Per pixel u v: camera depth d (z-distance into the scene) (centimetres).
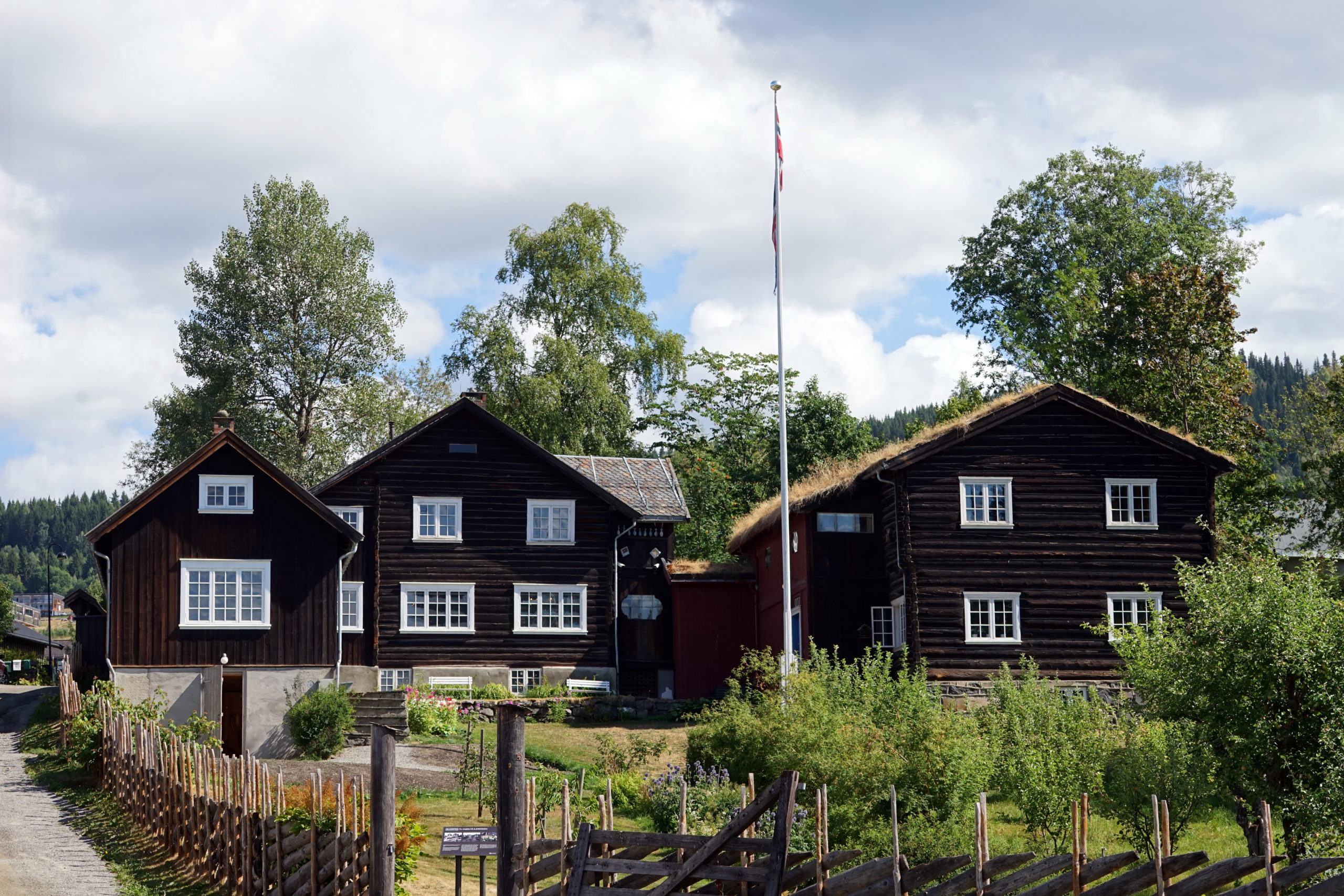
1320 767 1745
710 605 4325
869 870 1203
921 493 3534
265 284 5338
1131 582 3528
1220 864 1070
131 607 3303
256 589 3378
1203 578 2006
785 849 1239
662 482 4662
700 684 4269
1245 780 1823
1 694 4388
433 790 2578
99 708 2842
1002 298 5881
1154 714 1997
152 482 5388
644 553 4419
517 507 4197
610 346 5684
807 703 2233
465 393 4178
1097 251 5694
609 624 4197
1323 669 1784
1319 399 4703
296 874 1577
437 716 3447
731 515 5716
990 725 2364
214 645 3328
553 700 3747
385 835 1389
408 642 4062
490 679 4091
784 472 3172
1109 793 2036
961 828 1998
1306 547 4447
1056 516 3547
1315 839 1591
